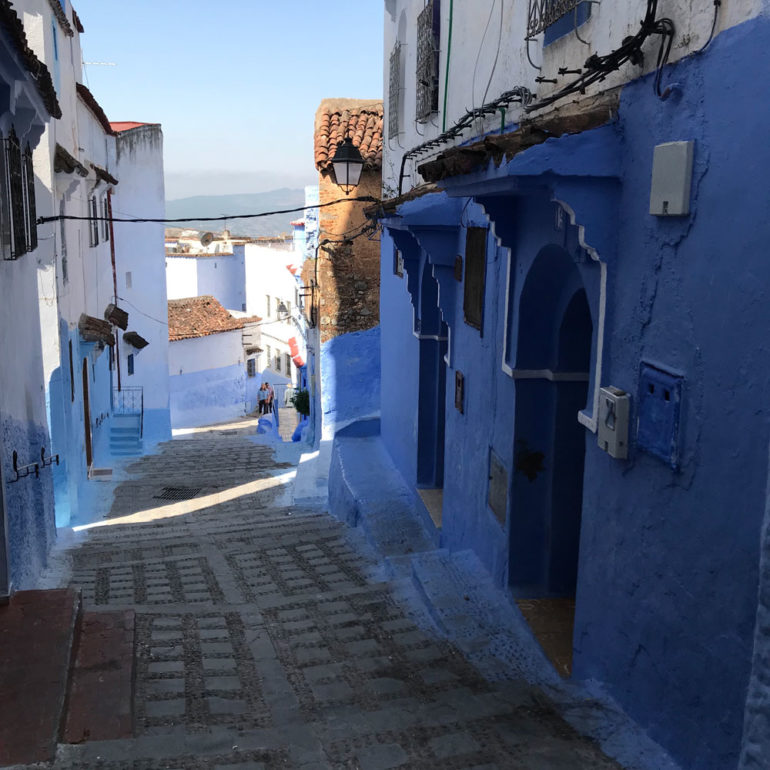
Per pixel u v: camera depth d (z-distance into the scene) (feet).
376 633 18.88
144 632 18.21
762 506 9.89
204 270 125.49
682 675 11.74
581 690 14.94
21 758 11.42
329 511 38.47
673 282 11.79
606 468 14.26
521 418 19.66
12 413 21.62
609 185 13.42
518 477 19.86
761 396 9.87
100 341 45.55
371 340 47.93
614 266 13.62
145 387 69.46
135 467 50.90
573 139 13.10
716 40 10.65
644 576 12.85
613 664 14.06
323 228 46.98
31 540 23.66
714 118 10.71
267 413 103.91
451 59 25.31
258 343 117.19
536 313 18.93
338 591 23.13
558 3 15.47
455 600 20.39
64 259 37.55
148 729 13.07
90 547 29.14
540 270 17.97
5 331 21.09
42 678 13.52
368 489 34.40
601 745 12.62
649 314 12.50
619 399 13.10
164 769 11.46
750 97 9.96
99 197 54.13
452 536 26.14
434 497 31.53
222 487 44.80
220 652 17.17
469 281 23.95
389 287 39.22
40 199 32.81
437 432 32.50
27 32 32.07
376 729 13.26
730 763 10.56
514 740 12.77
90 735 12.37
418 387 32.35
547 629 18.20
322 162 45.55
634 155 12.86
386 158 36.68
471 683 15.80
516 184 13.56
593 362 14.66
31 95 19.49
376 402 48.29
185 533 31.65
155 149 66.80
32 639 14.89
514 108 19.20
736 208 10.28
